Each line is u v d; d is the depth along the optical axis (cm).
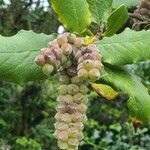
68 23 19
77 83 17
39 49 18
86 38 18
